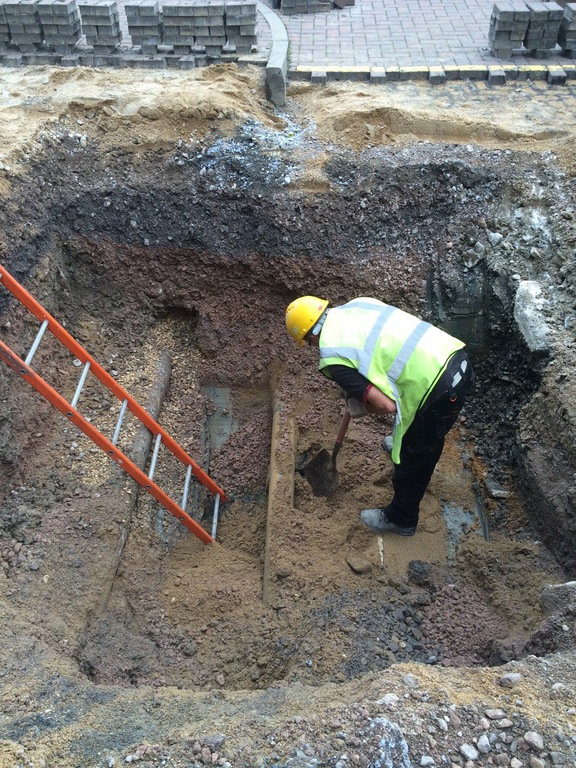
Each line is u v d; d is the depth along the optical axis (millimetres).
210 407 5281
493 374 4945
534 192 5016
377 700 2479
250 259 5176
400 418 3365
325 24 7816
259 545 4465
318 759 2240
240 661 3572
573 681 2561
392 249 5129
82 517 3955
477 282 4996
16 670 2875
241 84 6078
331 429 4848
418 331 3359
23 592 3463
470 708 2418
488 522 4371
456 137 5488
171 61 6539
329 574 3922
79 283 5266
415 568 3973
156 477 4551
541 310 4551
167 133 5367
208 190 5195
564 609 3049
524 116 5703
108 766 2328
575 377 4094
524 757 2264
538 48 6730
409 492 3881
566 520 3812
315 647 3457
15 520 3818
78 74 6156
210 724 2506
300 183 5141
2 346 3293
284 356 5191
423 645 3568
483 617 3723
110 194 5203
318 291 5168
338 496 4508
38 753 2395
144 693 2887
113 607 3707
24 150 4898
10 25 6609
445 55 6883
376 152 5289
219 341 5336
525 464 4258
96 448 4398
